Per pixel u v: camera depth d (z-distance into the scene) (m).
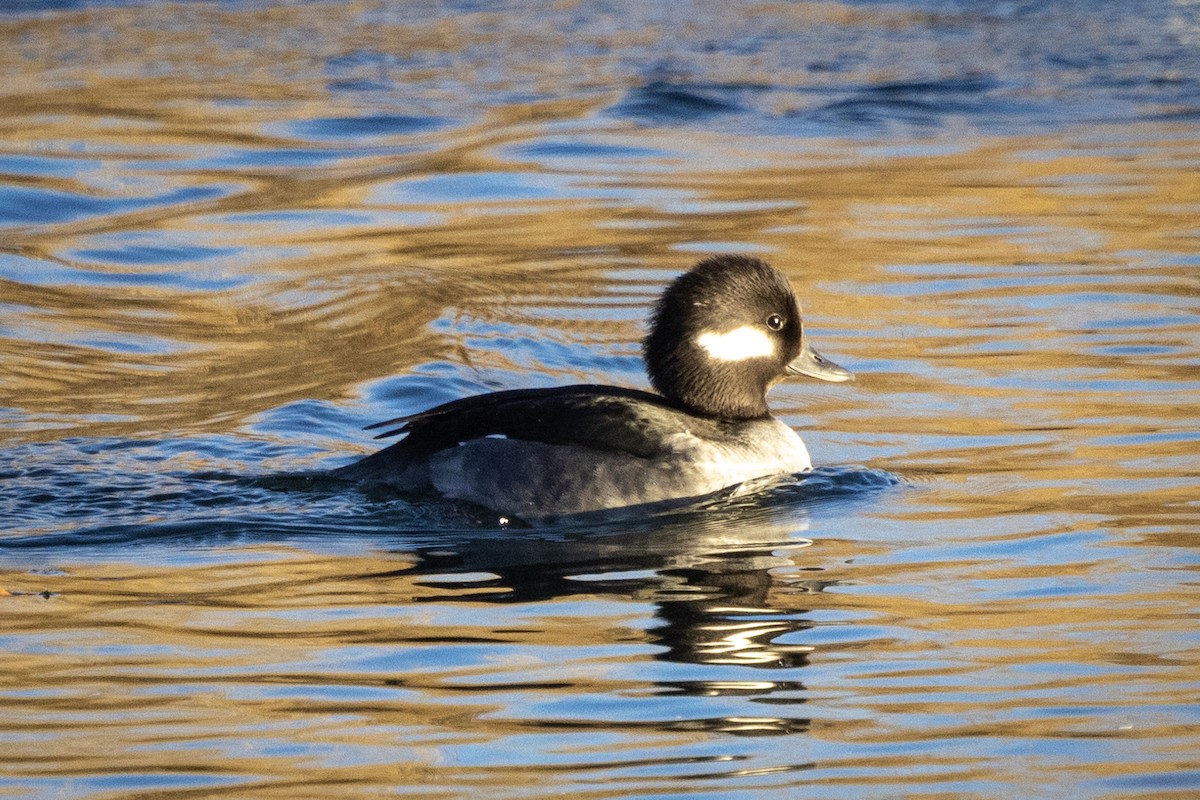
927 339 15.23
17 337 15.62
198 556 10.51
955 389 13.99
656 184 20.27
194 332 15.96
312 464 12.72
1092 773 7.43
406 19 28.41
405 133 22.30
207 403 14.06
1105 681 8.39
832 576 10.05
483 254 18.03
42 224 18.80
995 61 25.25
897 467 12.32
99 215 19.11
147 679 8.41
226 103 23.33
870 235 18.30
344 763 7.50
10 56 25.47
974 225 18.64
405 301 16.67
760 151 21.50
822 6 28.97
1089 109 23.08
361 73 25.00
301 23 28.03
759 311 12.45
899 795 7.23
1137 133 21.95
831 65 25.20
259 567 10.30
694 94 23.83
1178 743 7.68
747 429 12.33
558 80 24.64
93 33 27.09
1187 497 11.26
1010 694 8.26
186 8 29.00
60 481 12.02
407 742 7.71
